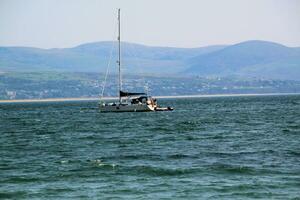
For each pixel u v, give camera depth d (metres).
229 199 124.31
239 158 176.88
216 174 150.00
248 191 130.38
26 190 134.50
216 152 191.12
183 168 158.25
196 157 180.25
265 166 160.75
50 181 144.50
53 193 131.38
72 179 146.62
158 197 126.62
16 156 191.12
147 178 146.38
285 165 162.12
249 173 150.75
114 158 181.25
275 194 127.44
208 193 129.50
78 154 193.38
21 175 152.75
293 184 136.50
